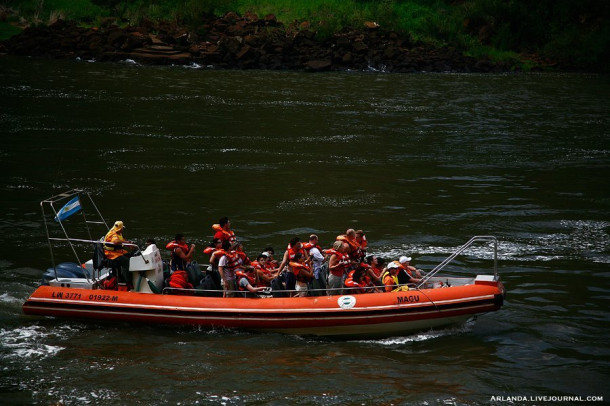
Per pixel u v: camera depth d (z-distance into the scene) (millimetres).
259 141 35531
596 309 16219
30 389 12359
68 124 37062
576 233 22078
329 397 12133
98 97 44688
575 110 47438
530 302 16625
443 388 12523
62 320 15430
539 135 39094
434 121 42344
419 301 14609
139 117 39719
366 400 12047
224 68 61000
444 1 80625
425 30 71500
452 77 62406
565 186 28125
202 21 65875
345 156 32906
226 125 39000
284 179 28406
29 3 67812
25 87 46438
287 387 12500
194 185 27016
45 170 28312
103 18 65125
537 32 75250
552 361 13680
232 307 14742
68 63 57469
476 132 39562
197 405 11852
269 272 15953
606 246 20844
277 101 46750
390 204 25141
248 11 69188
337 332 14750
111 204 24172
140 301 15023
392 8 72500
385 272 15500
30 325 15180
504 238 21531
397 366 13422
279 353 13984
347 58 63594
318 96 49406
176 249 15703
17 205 23625
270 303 14695
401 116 43500
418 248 20469
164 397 12102
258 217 23156
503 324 15414
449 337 14820
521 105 49000
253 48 63094
